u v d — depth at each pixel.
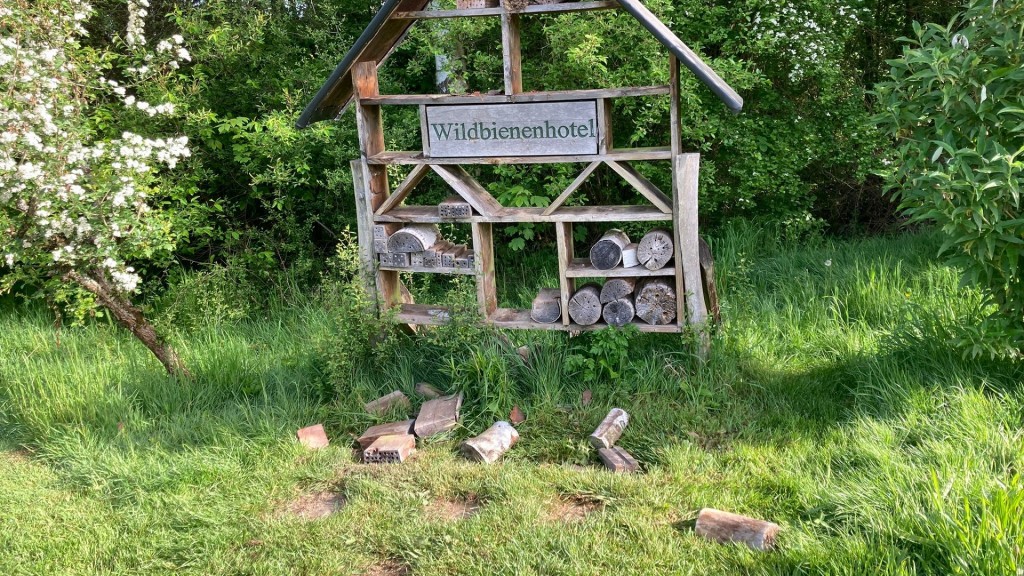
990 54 4.37
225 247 8.31
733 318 5.98
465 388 5.38
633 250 5.30
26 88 5.41
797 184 8.24
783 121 8.19
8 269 8.02
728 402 5.08
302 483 4.73
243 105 8.34
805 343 5.79
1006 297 4.70
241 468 4.89
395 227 5.84
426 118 5.41
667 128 7.93
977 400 4.52
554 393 5.27
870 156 8.30
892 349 5.27
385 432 5.09
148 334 5.89
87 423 5.52
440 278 7.99
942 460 4.02
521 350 5.64
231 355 6.14
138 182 6.15
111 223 5.37
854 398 5.00
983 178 4.26
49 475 5.02
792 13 7.78
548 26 7.71
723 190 7.85
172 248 6.82
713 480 4.37
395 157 5.55
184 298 7.36
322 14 8.77
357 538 4.11
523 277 7.87
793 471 4.30
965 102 4.36
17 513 4.59
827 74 7.95
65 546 4.25
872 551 3.43
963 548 3.28
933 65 4.35
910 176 4.65
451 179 5.45
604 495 4.30
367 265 5.79
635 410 5.08
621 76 7.56
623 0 4.80
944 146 4.24
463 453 4.87
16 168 4.99
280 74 8.30
